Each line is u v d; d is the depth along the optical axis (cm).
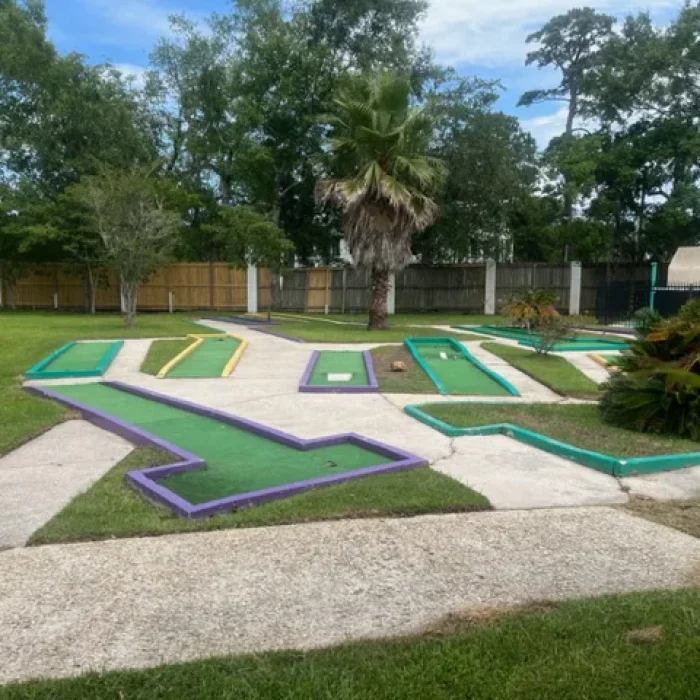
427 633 275
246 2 2838
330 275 2727
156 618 289
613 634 264
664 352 696
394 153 1689
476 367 1097
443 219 2533
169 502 421
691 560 352
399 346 1335
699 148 2572
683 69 2656
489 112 2545
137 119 2911
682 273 2127
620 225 3020
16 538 378
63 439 617
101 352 1226
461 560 350
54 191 2653
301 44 2703
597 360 1181
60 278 2853
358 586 320
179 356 1173
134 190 1738
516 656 250
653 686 230
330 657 254
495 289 2664
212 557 352
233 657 255
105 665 252
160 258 1792
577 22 3225
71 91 2589
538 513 423
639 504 446
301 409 757
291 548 363
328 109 2633
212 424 673
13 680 241
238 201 3077
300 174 2864
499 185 2489
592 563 347
